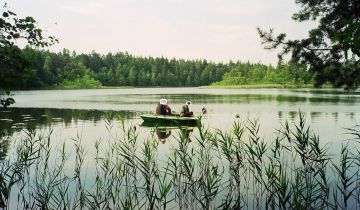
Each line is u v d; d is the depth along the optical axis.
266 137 15.62
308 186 7.25
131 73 144.00
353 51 3.34
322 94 61.91
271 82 118.12
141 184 8.78
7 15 6.01
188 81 159.25
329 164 10.55
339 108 31.61
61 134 17.00
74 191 8.30
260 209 7.09
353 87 10.77
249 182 8.91
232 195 7.97
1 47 6.02
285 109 31.22
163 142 15.00
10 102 6.12
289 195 6.43
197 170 9.47
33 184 8.77
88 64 143.62
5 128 18.73
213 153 12.06
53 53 112.62
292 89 94.38
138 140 15.66
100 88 125.06
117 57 165.88
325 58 10.52
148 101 45.38
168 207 7.32
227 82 139.50
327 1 10.05
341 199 7.36
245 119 23.44
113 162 11.15
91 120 23.12
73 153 12.52
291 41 10.86
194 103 40.62
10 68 6.11
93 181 9.09
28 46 6.30
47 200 6.77
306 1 10.58
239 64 168.12
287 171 9.71
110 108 33.66
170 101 45.06
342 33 3.50
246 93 71.81
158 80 153.25
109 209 7.05
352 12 9.12
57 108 33.31
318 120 22.55
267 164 10.52
